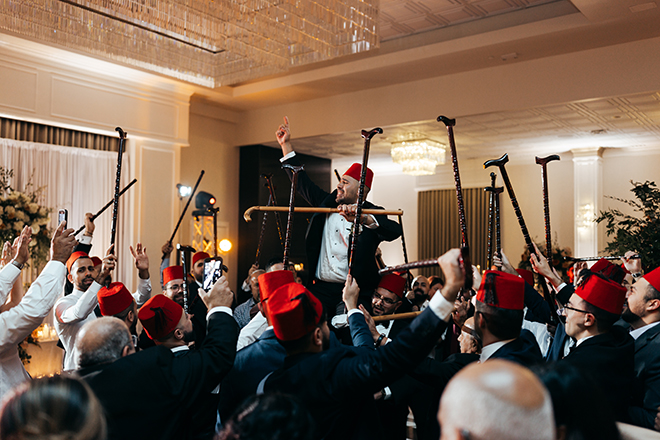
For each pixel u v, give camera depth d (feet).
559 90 24.08
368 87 29.32
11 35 21.61
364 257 10.44
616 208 35.83
